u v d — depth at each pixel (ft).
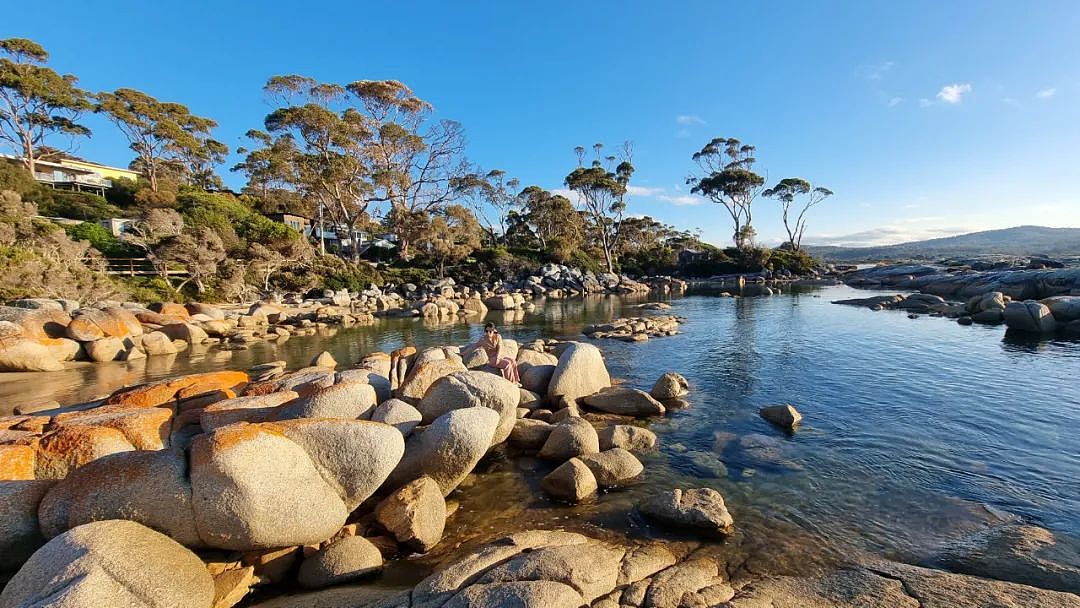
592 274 200.64
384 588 16.75
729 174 249.14
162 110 209.87
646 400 37.47
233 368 58.29
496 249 199.11
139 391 26.55
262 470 16.34
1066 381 43.78
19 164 172.86
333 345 75.36
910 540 19.83
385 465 19.01
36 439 19.65
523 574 15.10
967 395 40.14
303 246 139.03
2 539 15.43
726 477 26.30
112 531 13.84
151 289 105.09
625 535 20.66
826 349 61.41
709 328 83.20
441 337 82.84
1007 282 117.60
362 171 172.04
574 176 220.02
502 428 28.45
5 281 75.51
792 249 266.36
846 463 27.66
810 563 18.31
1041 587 16.66
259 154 213.66
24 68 160.86
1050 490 23.88
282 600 16.10
